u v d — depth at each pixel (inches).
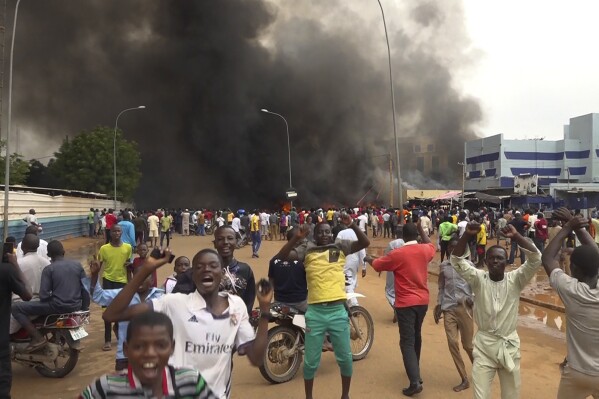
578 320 124.3
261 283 103.1
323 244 182.9
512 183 1983.3
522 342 284.5
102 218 1166.3
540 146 2020.2
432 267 601.3
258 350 100.9
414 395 192.4
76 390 206.2
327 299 175.6
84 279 229.5
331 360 243.8
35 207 854.5
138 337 68.5
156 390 69.4
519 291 147.6
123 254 271.0
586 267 124.9
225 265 149.4
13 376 224.8
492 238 1026.1
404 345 194.9
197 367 99.2
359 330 242.1
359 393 195.9
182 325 99.9
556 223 509.7
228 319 102.8
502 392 149.6
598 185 1509.6
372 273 565.9
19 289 155.7
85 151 1696.6
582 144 1961.1
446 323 202.4
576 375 124.9
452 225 562.9
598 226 304.5
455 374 218.4
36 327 219.6
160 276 498.9
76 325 221.8
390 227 1113.4
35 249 237.6
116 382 69.2
